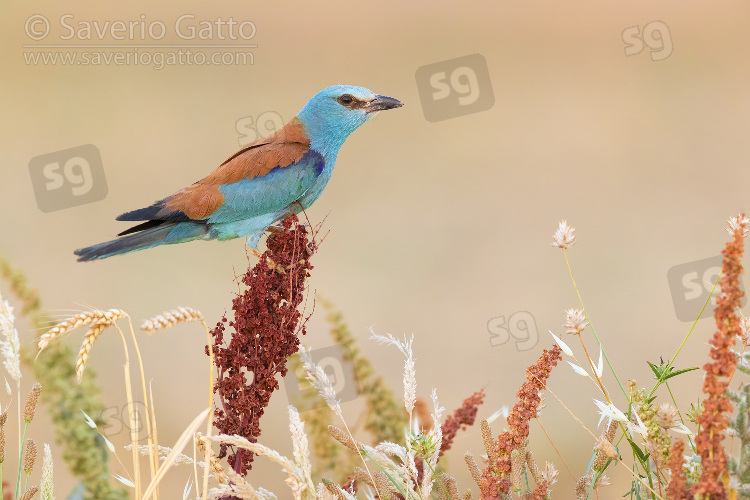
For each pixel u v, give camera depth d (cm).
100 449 443
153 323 342
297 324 443
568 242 393
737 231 316
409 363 398
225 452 423
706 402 319
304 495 349
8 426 952
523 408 376
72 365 446
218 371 429
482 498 378
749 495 324
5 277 446
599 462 394
